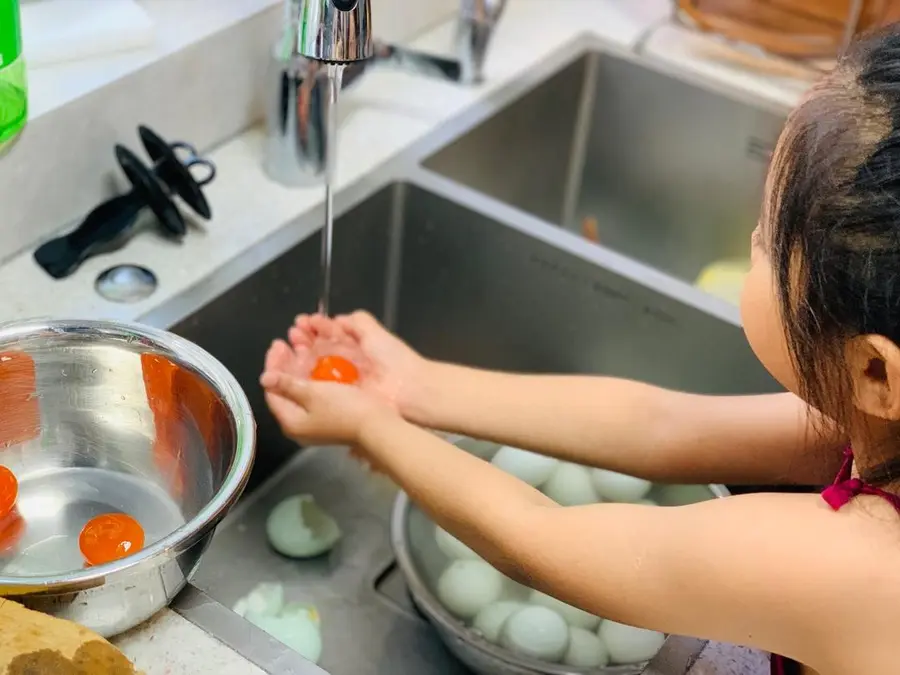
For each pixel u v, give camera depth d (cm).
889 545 53
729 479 77
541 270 95
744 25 121
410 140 101
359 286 100
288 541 88
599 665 76
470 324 103
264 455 95
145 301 80
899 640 52
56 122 80
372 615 85
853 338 50
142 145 88
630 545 61
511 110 109
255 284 86
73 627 52
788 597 54
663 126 119
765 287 57
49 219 83
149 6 92
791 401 75
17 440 70
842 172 49
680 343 92
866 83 50
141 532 66
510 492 68
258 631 59
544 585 65
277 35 93
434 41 117
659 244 125
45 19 84
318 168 93
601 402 80
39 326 65
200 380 66
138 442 71
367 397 79
